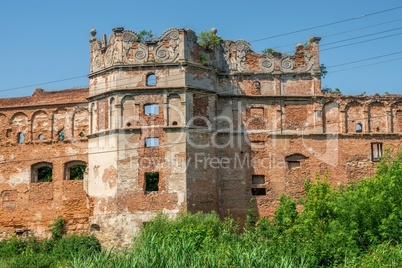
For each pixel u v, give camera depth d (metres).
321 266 28.72
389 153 41.34
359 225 31.30
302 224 32.62
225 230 33.38
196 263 26.78
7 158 46.66
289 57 43.59
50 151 45.84
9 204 45.94
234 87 42.91
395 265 25.97
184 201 38.25
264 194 42.59
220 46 43.22
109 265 28.03
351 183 39.78
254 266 26.45
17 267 36.78
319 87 43.44
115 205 38.72
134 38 40.44
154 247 28.72
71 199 44.38
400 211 30.88
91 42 43.03
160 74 39.81
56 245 41.06
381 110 44.19
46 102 47.00
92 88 41.97
